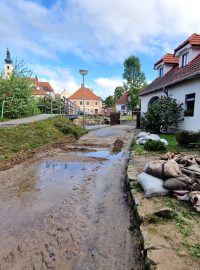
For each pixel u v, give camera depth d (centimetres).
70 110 2475
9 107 1524
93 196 483
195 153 772
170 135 1355
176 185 418
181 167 482
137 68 5069
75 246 316
